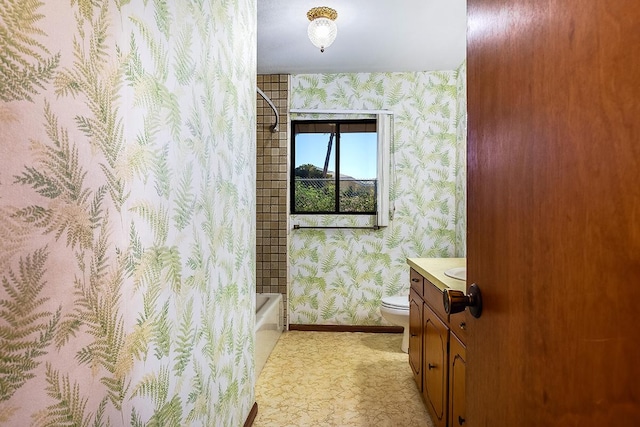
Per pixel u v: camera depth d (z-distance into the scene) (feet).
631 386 1.36
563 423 1.69
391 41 9.14
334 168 11.61
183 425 3.60
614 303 1.43
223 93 4.73
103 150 2.40
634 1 1.35
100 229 2.37
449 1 7.28
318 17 7.56
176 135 3.44
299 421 6.46
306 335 11.03
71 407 2.11
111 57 2.48
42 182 1.91
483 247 2.56
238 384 5.46
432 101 11.29
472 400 2.73
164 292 3.23
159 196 3.13
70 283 2.10
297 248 11.50
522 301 2.03
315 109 11.39
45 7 1.92
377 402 7.13
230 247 5.06
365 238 11.41
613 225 1.43
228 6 4.89
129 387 2.70
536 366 1.89
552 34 1.78
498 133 2.35
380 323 11.38
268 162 11.41
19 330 1.78
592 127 1.53
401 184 11.38
